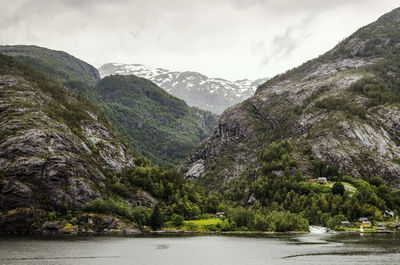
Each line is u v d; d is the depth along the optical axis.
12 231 185.88
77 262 128.88
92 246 157.75
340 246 166.50
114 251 149.88
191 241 183.12
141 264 130.75
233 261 137.00
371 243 174.00
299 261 135.62
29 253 138.50
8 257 130.88
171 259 139.25
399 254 146.00
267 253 151.25
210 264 132.50
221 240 187.75
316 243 176.00
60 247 151.88
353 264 129.50
